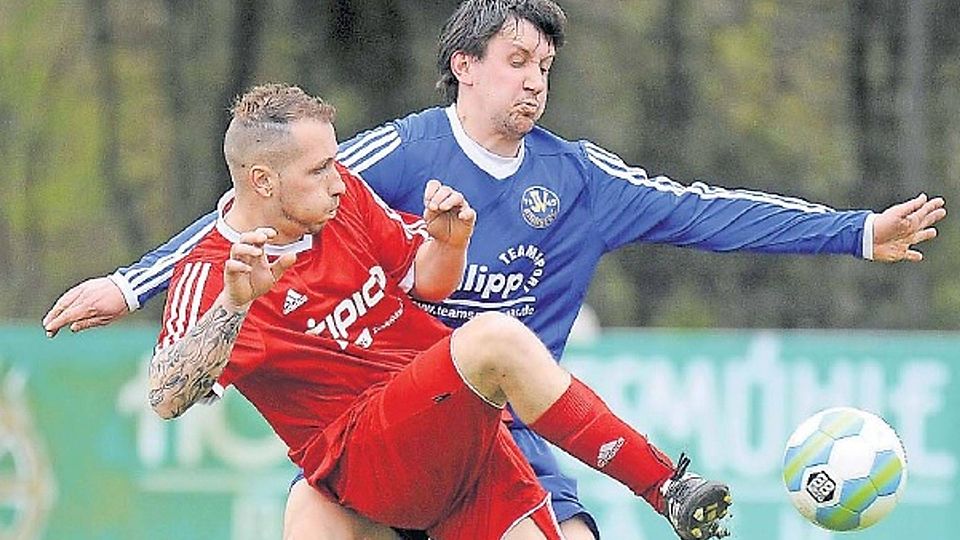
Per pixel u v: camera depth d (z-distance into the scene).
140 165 64.25
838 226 21.23
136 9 63.72
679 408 35.81
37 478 37.41
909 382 35.84
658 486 18.23
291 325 18.86
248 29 62.66
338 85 62.84
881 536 35.78
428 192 18.73
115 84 63.84
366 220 19.36
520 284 20.86
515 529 19.19
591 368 35.91
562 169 21.02
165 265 19.91
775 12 66.44
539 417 18.08
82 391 37.44
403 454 18.58
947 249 66.00
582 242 21.14
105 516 37.12
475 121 20.59
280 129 18.41
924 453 35.81
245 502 36.75
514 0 20.31
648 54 65.62
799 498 19.20
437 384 18.20
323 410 19.12
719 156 65.75
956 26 66.00
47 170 65.06
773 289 66.50
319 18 62.81
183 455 37.03
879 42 66.25
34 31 64.12
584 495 35.59
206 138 63.34
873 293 65.75
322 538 19.25
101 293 19.69
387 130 20.67
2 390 37.50
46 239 65.38
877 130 65.88
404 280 19.38
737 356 35.84
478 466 18.92
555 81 64.88
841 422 19.20
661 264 66.75
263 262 17.16
